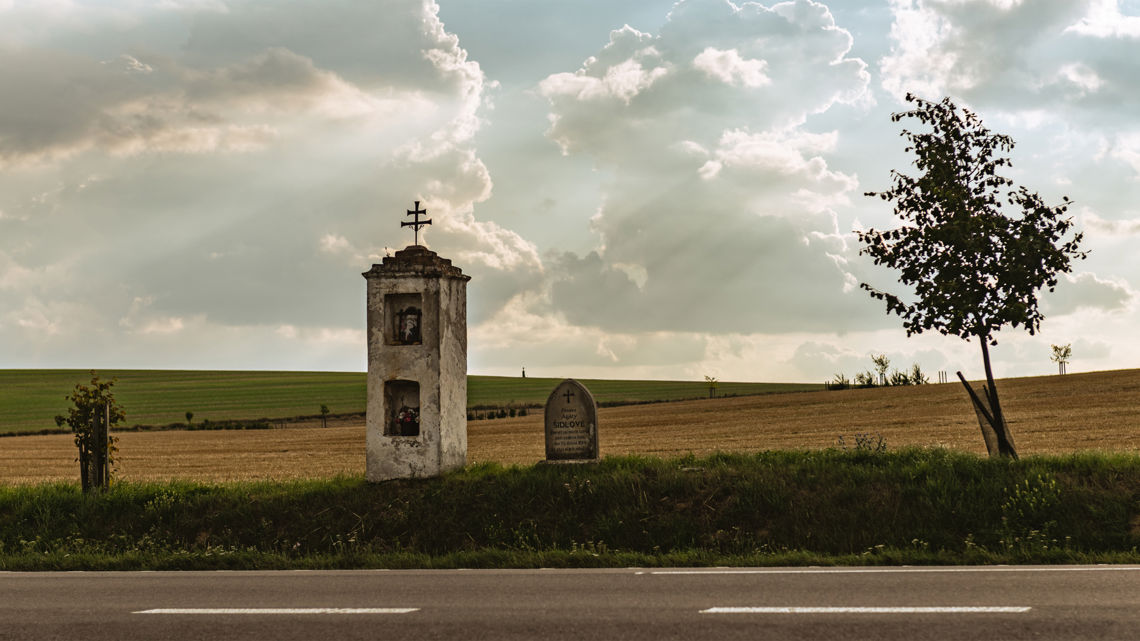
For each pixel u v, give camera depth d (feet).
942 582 30.04
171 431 226.58
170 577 36.35
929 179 55.83
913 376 277.44
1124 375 207.62
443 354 55.62
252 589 32.14
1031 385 200.75
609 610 26.16
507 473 53.11
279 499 52.13
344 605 28.12
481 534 47.44
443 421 55.21
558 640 22.53
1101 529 40.81
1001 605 25.66
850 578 31.40
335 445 173.58
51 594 31.96
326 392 339.16
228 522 50.65
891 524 43.21
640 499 47.34
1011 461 48.57
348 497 51.83
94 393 58.54
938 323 54.44
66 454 163.73
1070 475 45.62
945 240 54.29
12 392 332.60
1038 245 52.70
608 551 43.34
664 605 26.78
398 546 47.29
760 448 126.52
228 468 124.77
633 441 145.18
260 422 243.19
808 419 174.40
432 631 23.90
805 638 22.12
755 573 33.19
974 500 43.80
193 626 25.43
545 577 33.60
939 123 57.52
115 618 26.89
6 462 147.84
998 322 53.62
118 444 183.42
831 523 43.93
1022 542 39.63
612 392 348.79
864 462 51.96
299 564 40.88
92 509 52.65
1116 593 27.32
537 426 200.54
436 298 55.42
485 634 23.38
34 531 51.11
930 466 47.55
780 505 45.34
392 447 54.95
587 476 50.49
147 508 51.88
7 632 25.20
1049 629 22.61
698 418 197.36
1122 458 48.75
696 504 46.73
